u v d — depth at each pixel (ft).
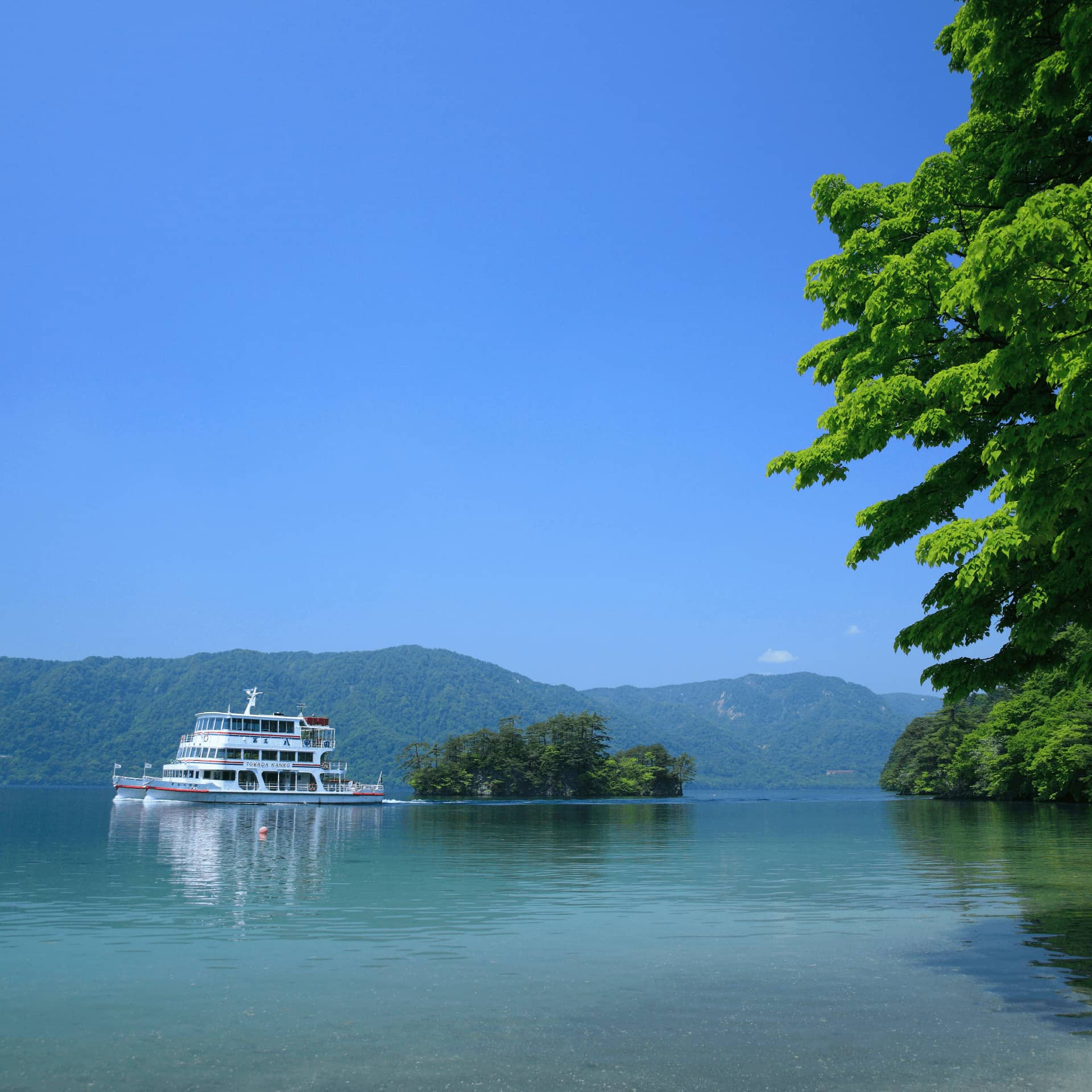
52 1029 38.09
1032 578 50.49
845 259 53.88
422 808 347.36
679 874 103.65
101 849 139.85
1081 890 84.38
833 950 55.21
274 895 84.89
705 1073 32.04
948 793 466.29
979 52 48.70
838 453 51.52
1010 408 47.26
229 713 319.47
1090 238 35.63
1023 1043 35.27
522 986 45.93
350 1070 32.53
